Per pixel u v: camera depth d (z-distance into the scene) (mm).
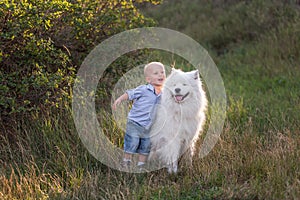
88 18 6590
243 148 5902
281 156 5527
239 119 7055
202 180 5207
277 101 8117
